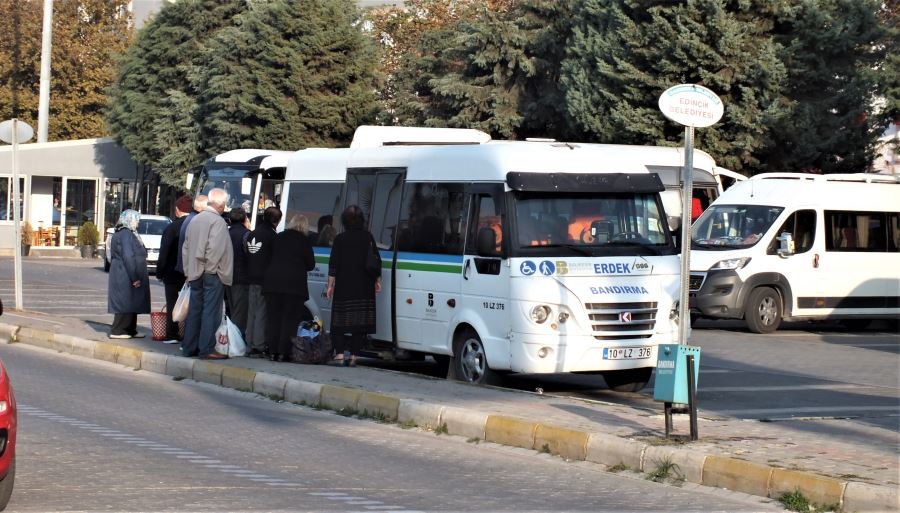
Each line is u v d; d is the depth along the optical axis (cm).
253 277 1614
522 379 1598
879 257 2434
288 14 4319
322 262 1709
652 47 2958
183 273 1741
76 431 1088
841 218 2414
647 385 1571
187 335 1599
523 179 1351
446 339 1446
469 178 1430
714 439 1015
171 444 1047
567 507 841
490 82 3750
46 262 4831
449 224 1457
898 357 1916
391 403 1229
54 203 5697
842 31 2870
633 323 1361
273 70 4325
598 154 1425
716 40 2878
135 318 1862
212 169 2823
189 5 5094
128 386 1459
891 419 1200
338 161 1722
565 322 1330
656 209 1427
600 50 3075
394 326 1550
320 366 1519
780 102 2898
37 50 6812
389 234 1576
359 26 4497
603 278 1351
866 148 2984
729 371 1708
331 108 4341
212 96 4516
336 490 873
